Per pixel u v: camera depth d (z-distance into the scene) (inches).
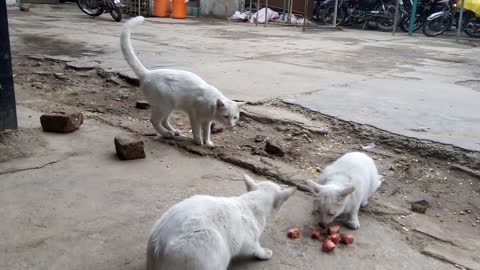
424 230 46.9
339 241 44.2
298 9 266.5
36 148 61.3
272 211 42.3
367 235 45.8
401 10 242.7
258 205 40.1
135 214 46.6
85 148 62.7
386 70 125.0
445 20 226.5
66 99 86.0
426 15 244.1
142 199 49.8
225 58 129.8
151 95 65.5
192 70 110.3
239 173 58.2
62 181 52.9
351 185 45.2
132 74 99.9
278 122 76.3
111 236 42.7
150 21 223.3
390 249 43.5
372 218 49.1
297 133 72.3
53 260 38.9
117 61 113.8
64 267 38.1
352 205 46.2
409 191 55.7
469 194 55.1
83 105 83.0
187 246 32.9
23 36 149.0
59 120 66.8
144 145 65.4
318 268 40.1
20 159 57.7
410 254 42.9
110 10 208.1
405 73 121.5
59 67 108.4
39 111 77.4
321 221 44.8
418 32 248.5
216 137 70.9
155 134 70.1
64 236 42.2
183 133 72.3
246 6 282.4
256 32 205.2
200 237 33.4
